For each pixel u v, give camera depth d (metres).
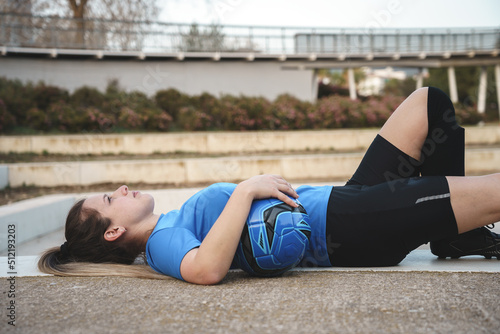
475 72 24.53
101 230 1.63
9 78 15.27
